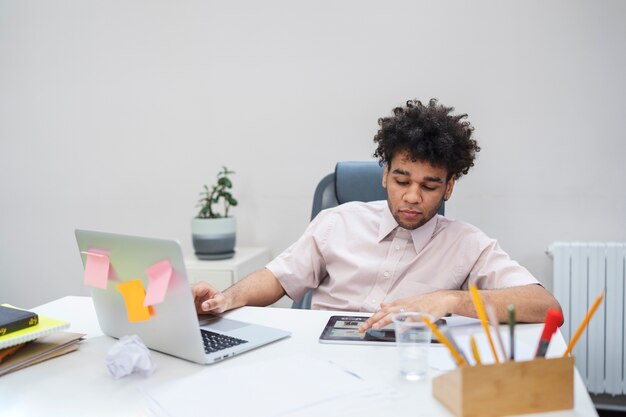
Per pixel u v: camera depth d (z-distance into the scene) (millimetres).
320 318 1282
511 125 2299
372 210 1601
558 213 2293
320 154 2486
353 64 2418
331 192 1824
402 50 2369
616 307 2170
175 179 2643
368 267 1505
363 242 1545
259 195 2562
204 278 2188
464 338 1076
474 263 1437
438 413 797
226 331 1175
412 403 829
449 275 1445
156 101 2627
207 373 958
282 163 2527
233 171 2572
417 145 1306
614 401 2312
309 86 2469
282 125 2510
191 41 2562
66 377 970
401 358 932
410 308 1132
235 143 2562
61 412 835
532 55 2258
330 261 1588
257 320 1272
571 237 2291
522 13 2252
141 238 984
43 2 2699
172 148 2631
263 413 801
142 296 1036
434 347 1051
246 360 1020
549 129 2270
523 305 1176
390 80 2391
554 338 1091
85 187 2750
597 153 2244
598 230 2270
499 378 775
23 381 957
